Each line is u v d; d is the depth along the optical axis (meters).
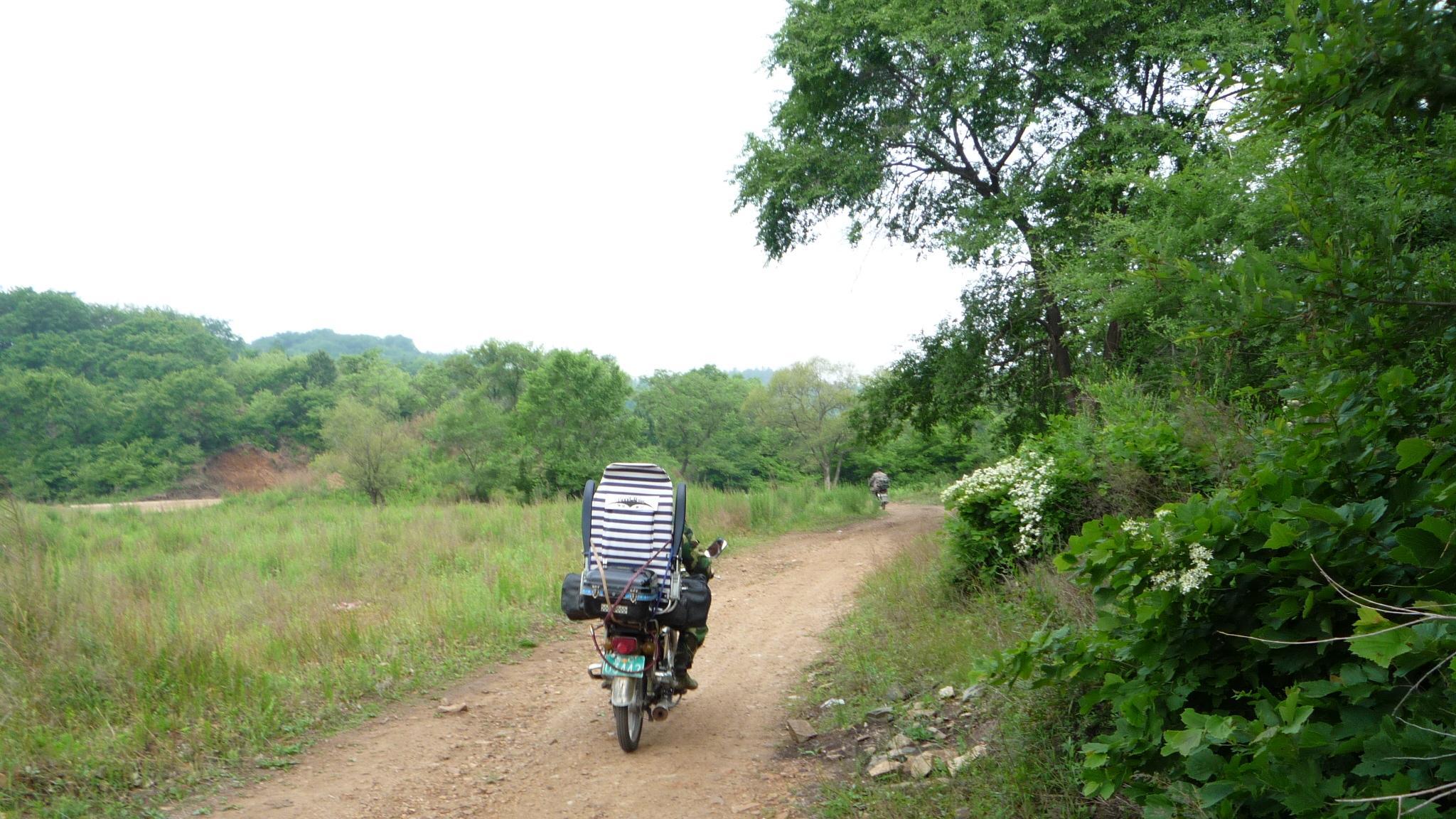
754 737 6.46
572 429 47.03
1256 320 3.54
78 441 100.06
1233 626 3.45
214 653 7.71
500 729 6.94
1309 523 3.07
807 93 21.06
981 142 20.61
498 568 13.09
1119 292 9.25
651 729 6.78
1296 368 3.68
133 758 5.87
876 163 20.58
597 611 6.04
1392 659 2.26
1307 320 3.48
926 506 36.22
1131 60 17.19
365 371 129.25
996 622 7.18
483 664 8.91
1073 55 17.92
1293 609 3.00
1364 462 3.17
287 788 5.68
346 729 6.88
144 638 7.55
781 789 5.38
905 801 4.75
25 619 7.07
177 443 103.44
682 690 6.73
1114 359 12.75
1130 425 7.57
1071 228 17.30
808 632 10.08
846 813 4.84
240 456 105.69
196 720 6.59
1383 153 4.38
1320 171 3.73
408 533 17.08
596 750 6.32
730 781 5.58
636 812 5.16
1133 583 3.53
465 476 44.84
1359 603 2.70
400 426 44.78
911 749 5.62
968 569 9.18
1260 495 3.37
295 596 11.45
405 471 42.38
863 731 6.23
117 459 95.75
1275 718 2.78
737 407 83.69
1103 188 16.38
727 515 21.70
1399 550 2.60
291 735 6.61
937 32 17.78
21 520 8.26
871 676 7.37
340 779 5.84
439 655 8.95
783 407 67.00
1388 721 2.42
